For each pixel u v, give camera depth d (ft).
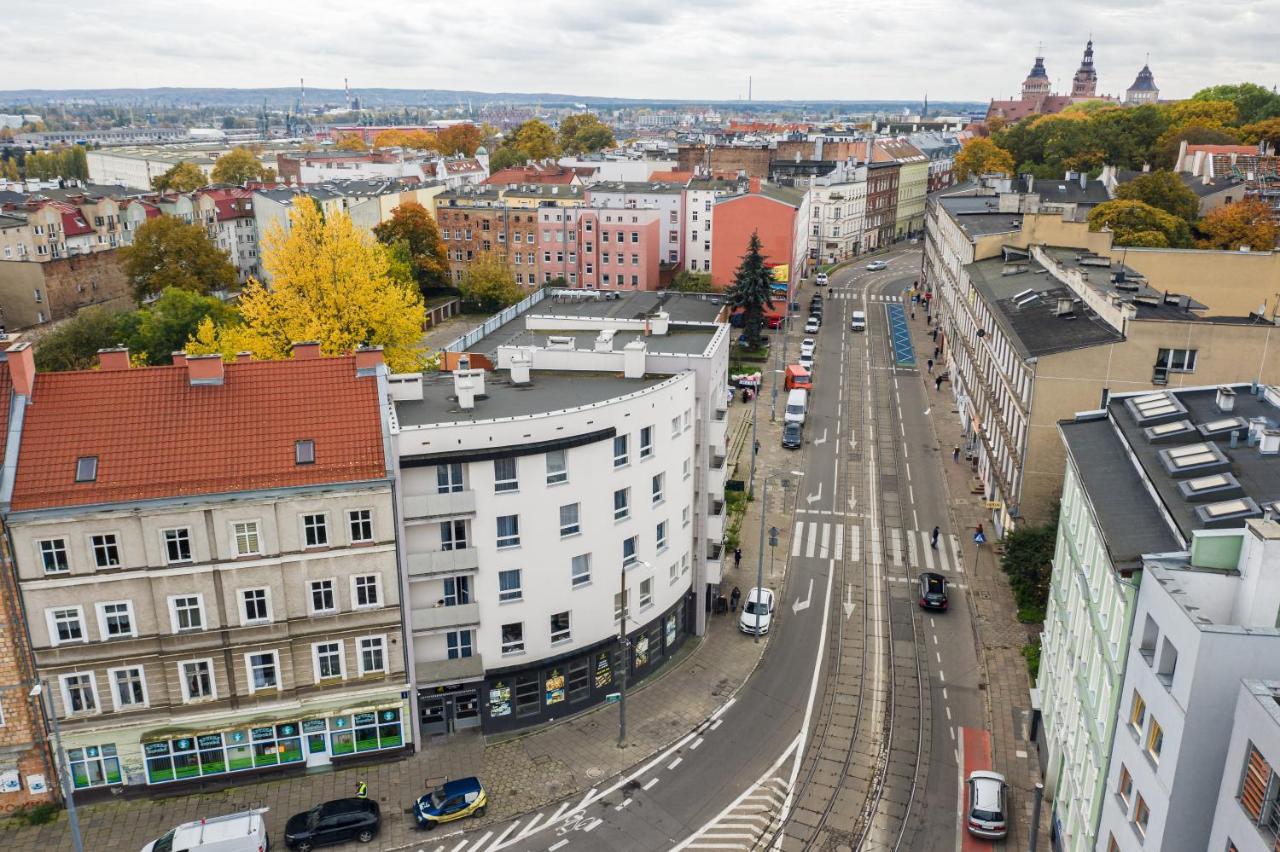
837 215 654.12
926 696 184.65
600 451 168.14
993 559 241.14
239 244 602.03
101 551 141.90
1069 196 465.88
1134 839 107.04
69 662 144.56
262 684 154.20
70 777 144.46
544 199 538.47
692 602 203.41
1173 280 283.38
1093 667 131.03
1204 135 553.64
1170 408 155.94
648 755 167.12
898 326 488.85
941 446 321.73
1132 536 123.13
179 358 157.89
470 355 215.51
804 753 168.14
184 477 144.77
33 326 437.17
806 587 226.58
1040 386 219.00
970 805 150.61
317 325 247.91
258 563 147.33
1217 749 94.17
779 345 451.53
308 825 145.18
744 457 308.60
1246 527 105.50
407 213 510.17
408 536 159.12
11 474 140.26
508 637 169.17
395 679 159.74
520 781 159.94
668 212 546.67
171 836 138.72
